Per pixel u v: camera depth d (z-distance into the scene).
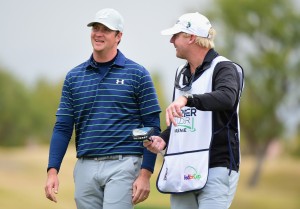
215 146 16.83
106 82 18.27
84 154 18.31
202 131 16.83
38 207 79.75
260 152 147.00
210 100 15.69
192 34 17.09
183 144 16.98
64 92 18.75
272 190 136.00
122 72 18.31
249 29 137.25
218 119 16.78
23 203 82.25
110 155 18.11
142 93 18.31
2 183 93.94
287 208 124.44
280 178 143.12
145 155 18.20
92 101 18.27
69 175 91.81
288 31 138.12
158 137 17.42
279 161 154.38
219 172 16.77
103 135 18.14
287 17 138.50
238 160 17.08
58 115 18.75
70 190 85.56
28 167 112.62
